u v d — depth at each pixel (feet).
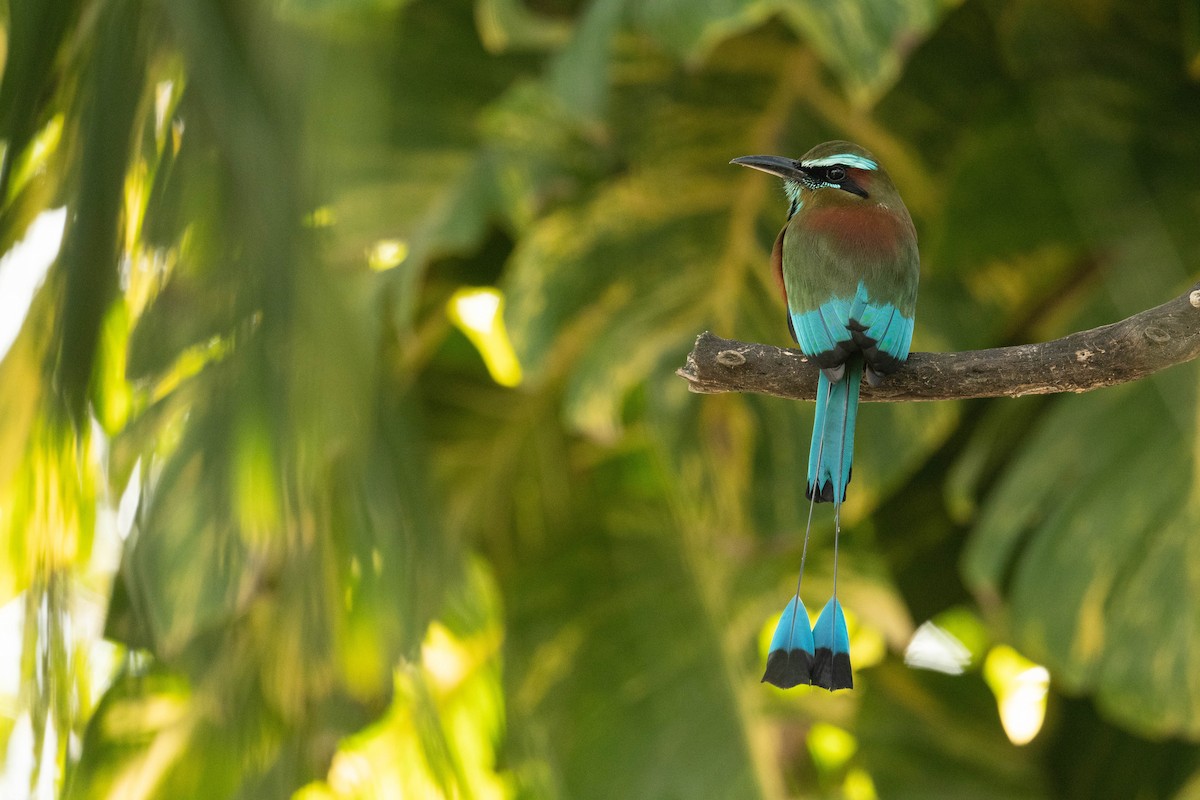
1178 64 37.04
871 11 30.78
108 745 37.22
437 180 40.06
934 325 37.04
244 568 29.37
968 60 38.42
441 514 26.81
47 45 27.55
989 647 43.88
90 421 25.94
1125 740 40.68
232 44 23.26
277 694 32.94
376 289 37.47
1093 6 37.29
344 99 22.82
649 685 41.83
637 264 39.09
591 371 38.37
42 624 25.94
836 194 27.37
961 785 40.86
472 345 45.83
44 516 26.17
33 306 28.81
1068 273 37.37
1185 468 33.53
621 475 45.14
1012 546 34.45
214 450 24.30
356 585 25.63
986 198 36.55
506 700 43.06
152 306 24.27
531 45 40.06
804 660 19.22
